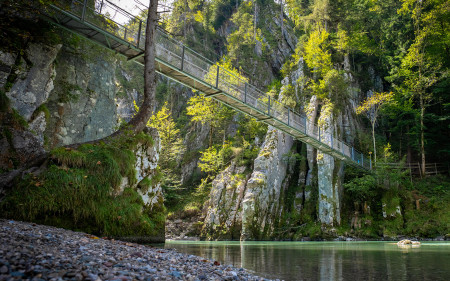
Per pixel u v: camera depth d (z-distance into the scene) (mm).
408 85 35312
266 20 68625
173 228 31938
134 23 15219
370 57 46062
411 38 40656
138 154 11805
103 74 16047
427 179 31125
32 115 11039
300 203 30906
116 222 9562
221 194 31062
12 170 8445
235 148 36656
